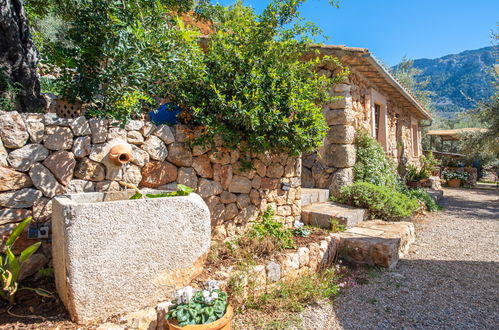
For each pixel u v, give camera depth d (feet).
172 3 16.12
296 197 16.46
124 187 10.03
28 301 8.08
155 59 10.51
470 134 45.27
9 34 10.96
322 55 19.74
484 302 11.19
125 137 10.07
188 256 8.72
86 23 10.82
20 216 8.43
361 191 19.04
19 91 10.95
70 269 6.97
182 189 9.48
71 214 6.96
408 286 12.35
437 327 9.57
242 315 9.54
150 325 7.61
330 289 11.24
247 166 13.25
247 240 12.50
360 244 14.30
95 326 7.15
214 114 11.72
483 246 18.01
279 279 11.00
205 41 17.81
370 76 24.50
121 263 7.60
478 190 46.39
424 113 39.93
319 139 14.17
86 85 10.48
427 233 20.70
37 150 8.66
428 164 41.75
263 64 12.82
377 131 29.17
